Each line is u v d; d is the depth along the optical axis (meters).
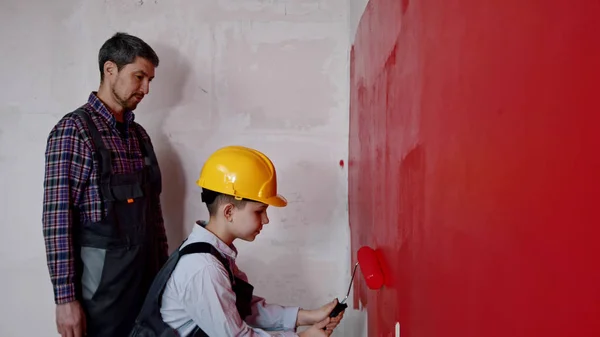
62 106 1.99
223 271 1.19
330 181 2.02
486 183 0.47
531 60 0.38
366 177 1.42
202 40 2.00
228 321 1.15
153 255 1.72
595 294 0.30
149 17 1.99
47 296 2.02
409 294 0.82
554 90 0.34
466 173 0.53
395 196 0.95
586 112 0.30
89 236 1.53
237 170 1.25
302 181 2.02
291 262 2.05
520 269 0.39
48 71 1.98
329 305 1.37
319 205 2.03
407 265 0.83
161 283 1.22
